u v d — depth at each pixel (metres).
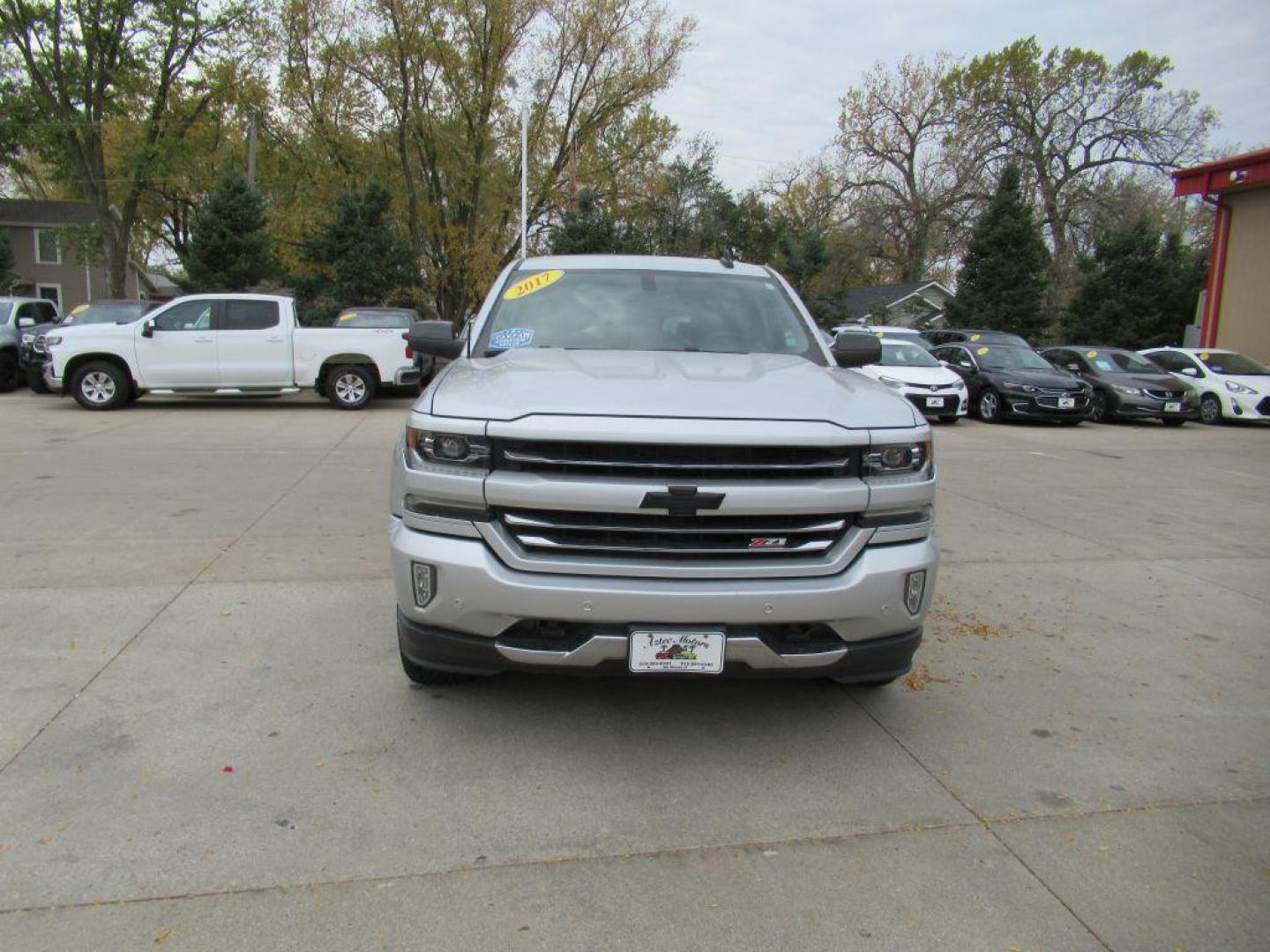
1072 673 4.35
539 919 2.47
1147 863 2.80
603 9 34.25
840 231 48.75
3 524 6.71
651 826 2.94
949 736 3.64
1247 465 11.56
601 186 35.78
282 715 3.64
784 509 3.10
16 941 2.32
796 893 2.61
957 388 15.45
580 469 3.08
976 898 2.61
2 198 46.81
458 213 36.66
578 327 4.34
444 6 33.34
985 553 6.64
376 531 6.65
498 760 3.34
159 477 8.61
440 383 3.58
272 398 16.64
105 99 34.94
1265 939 2.46
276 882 2.60
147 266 59.75
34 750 3.30
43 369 14.62
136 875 2.61
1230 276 21.67
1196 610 5.41
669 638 3.07
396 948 2.34
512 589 3.05
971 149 44.78
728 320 4.47
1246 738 3.69
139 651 4.25
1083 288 30.17
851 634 3.20
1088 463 11.38
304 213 33.47
